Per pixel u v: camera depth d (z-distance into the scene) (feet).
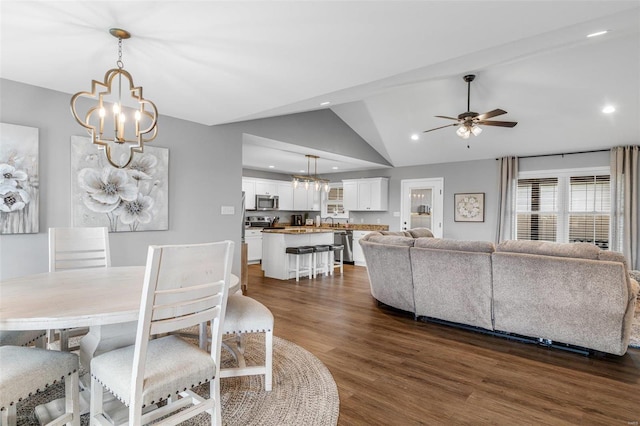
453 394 7.39
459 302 11.38
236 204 15.55
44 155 10.33
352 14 6.19
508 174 21.91
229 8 5.97
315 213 33.68
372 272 14.06
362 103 19.40
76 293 5.71
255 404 6.93
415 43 7.32
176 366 5.11
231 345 8.98
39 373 4.96
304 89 10.09
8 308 4.81
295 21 6.42
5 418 5.20
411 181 26.25
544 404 7.03
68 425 5.60
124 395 4.66
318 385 7.71
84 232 8.97
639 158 18.17
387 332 11.28
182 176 13.64
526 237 21.79
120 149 11.89
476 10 6.07
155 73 8.91
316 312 13.47
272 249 20.99
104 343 6.37
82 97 11.06
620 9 6.11
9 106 9.68
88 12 6.10
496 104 16.84
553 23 6.57
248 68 8.59
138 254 12.44
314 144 19.36
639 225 18.20
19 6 5.87
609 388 7.70
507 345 10.25
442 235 24.70
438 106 17.98
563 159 20.57
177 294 4.84
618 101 15.06
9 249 9.77
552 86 14.89
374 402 7.04
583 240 19.99
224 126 15.05
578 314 9.31
